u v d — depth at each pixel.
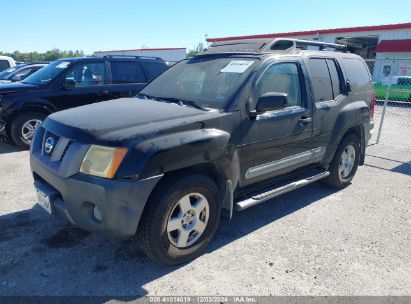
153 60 8.64
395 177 5.95
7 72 11.79
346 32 25.81
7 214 4.18
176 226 3.14
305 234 3.92
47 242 3.58
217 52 4.42
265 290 2.97
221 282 3.06
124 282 3.02
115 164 2.75
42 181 3.43
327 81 4.70
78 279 3.04
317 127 4.43
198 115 3.29
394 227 4.14
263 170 3.88
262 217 4.30
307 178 4.56
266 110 3.54
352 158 5.35
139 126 3.00
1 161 6.34
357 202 4.84
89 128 2.99
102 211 2.79
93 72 7.70
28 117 7.11
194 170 3.29
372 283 3.11
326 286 3.05
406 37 22.91
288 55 4.19
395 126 11.55
